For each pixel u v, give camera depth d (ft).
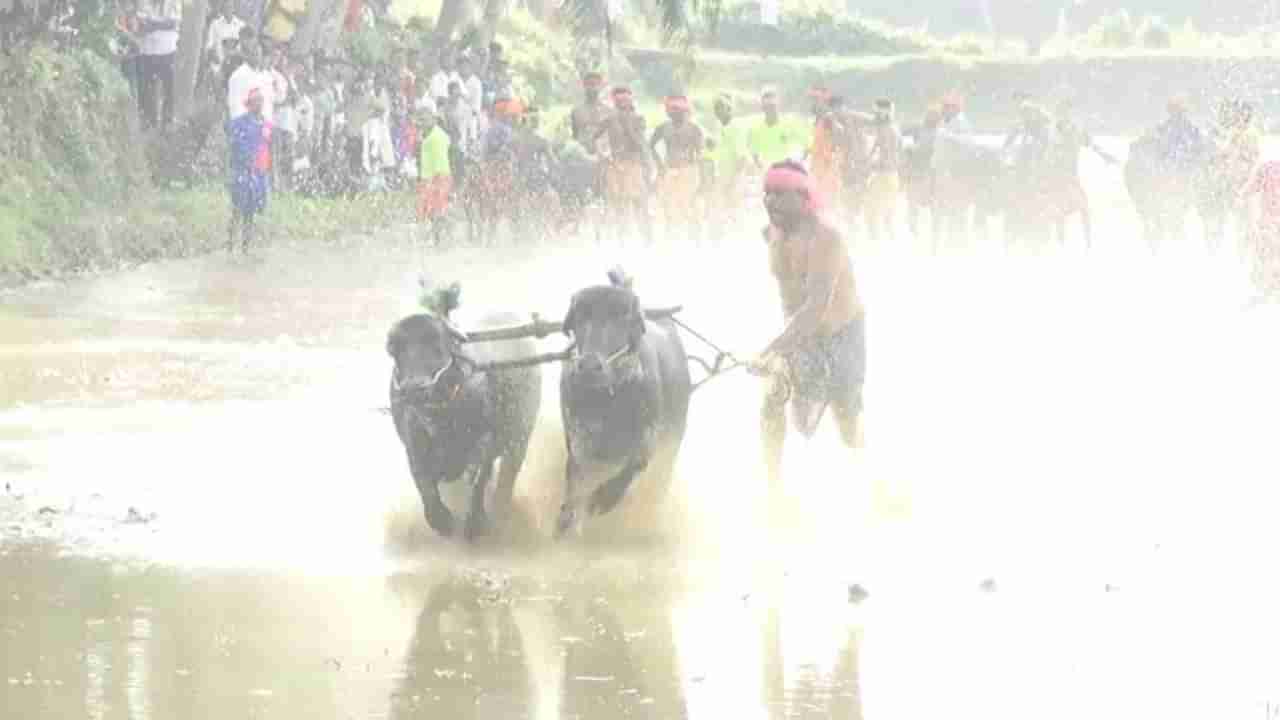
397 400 42.93
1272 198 86.02
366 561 41.86
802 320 47.60
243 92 113.50
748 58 255.09
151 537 43.60
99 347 72.79
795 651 35.50
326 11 138.51
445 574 40.98
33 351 71.46
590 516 44.50
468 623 37.29
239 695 32.83
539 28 222.48
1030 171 114.83
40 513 45.65
